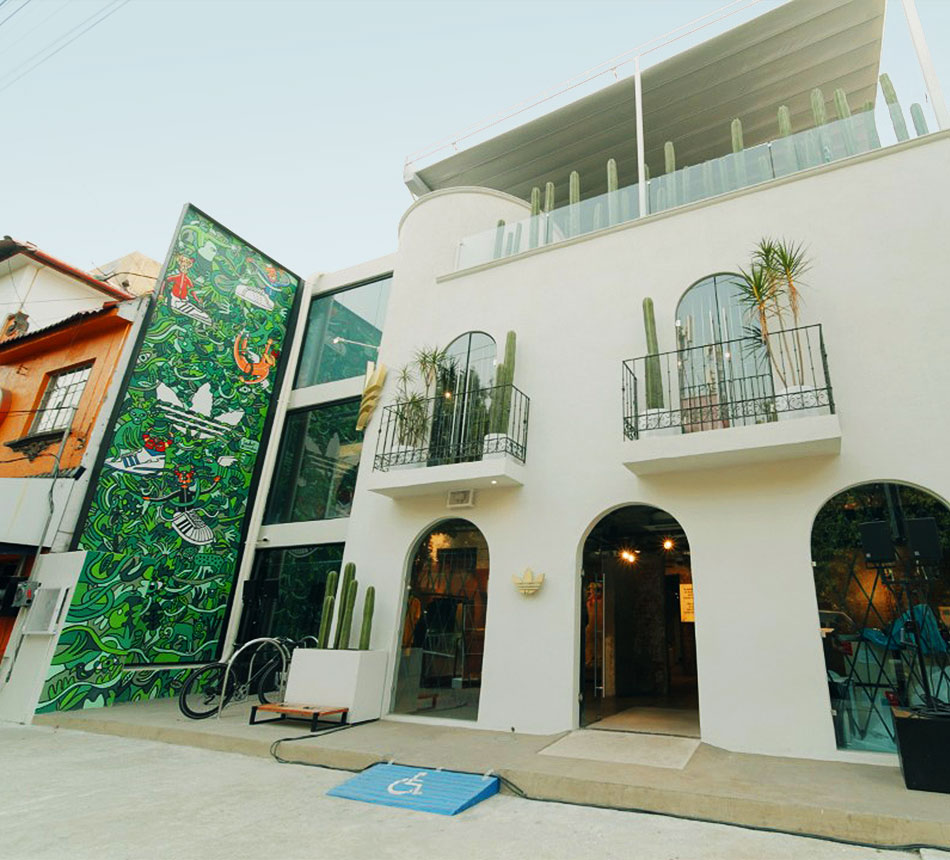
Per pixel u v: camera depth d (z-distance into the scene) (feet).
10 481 25.63
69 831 10.65
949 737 12.41
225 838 10.39
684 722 20.53
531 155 38.04
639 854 9.93
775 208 21.26
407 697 22.36
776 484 17.85
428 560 24.02
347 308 37.42
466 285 27.99
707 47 30.76
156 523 28.45
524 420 23.26
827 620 16.55
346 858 9.54
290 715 20.40
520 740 17.79
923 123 19.94
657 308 22.20
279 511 34.01
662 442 18.38
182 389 30.76
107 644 25.25
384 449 25.70
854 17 28.99
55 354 31.94
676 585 39.22
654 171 38.78
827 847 10.33
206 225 33.40
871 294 18.53
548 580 20.65
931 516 16.10
